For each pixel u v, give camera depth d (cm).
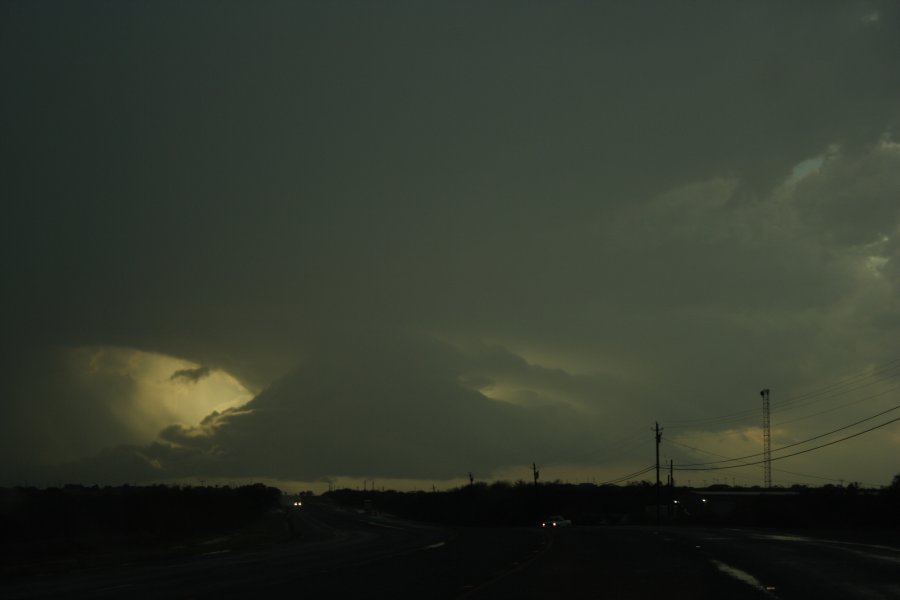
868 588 2094
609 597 1944
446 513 12675
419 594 2050
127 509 6569
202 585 2408
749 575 2452
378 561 3272
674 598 1916
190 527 6950
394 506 16600
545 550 3828
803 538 4719
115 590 2325
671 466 10681
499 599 1925
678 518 9981
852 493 8456
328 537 6150
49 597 2155
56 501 6569
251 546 5006
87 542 4919
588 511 12975
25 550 4384
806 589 2080
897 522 7112
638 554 3419
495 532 6475
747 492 12000
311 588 2234
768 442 11431
